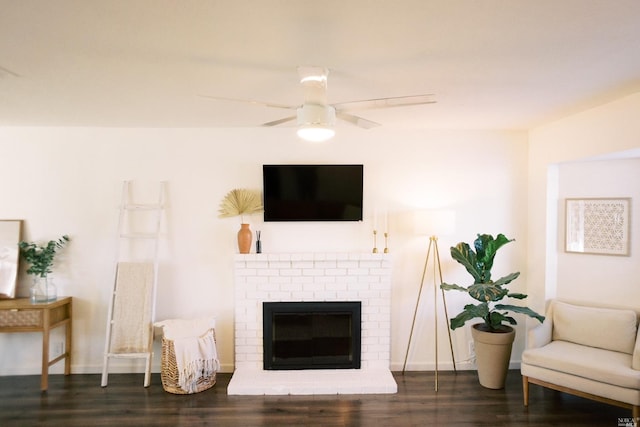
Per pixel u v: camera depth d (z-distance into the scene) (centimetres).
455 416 289
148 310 350
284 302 362
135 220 367
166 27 167
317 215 365
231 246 371
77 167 364
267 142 372
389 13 156
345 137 374
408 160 376
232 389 323
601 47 188
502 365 331
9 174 360
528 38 178
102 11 154
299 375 346
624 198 332
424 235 362
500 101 279
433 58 201
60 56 199
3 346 361
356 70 218
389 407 302
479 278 336
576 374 279
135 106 293
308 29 170
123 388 335
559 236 359
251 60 204
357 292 366
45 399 314
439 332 378
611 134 280
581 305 351
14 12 154
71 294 364
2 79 233
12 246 356
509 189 378
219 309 370
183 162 369
